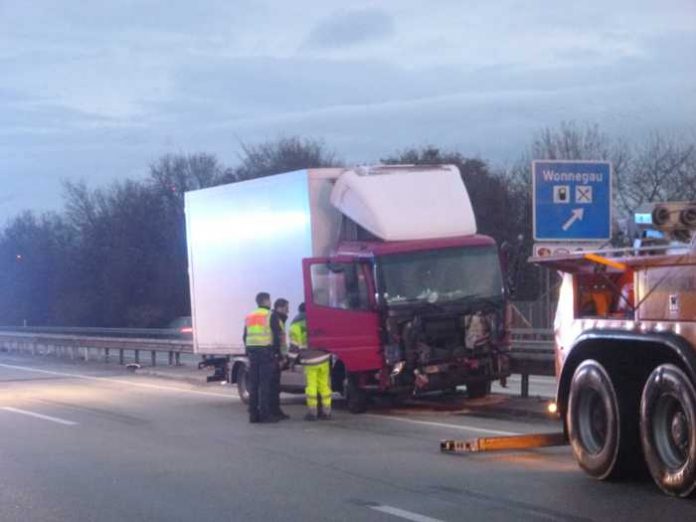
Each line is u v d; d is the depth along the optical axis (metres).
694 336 8.33
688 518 8.12
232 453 12.48
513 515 8.47
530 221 43.38
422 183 16.64
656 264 8.80
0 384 24.91
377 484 10.09
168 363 31.31
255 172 60.25
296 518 8.69
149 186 64.12
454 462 11.24
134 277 61.31
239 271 18.88
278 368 15.84
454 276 16.06
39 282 70.38
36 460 12.23
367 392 16.27
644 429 8.98
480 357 16.12
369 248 15.98
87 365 33.00
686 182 37.62
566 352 10.27
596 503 8.80
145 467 11.55
